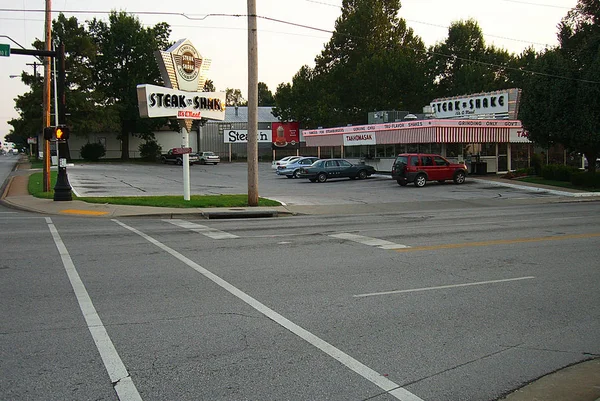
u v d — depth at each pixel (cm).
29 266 945
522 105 3309
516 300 758
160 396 446
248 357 535
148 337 587
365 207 2289
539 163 3662
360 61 6756
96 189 2859
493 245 1195
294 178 4284
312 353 548
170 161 6250
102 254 1067
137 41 6381
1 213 1880
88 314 667
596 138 2972
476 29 7438
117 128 6150
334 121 6606
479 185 3328
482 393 470
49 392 451
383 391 466
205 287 806
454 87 7181
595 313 706
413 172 3259
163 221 1706
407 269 941
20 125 6106
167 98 2178
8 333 595
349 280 859
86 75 5916
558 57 3112
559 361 548
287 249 1138
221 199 2303
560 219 1733
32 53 2069
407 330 627
